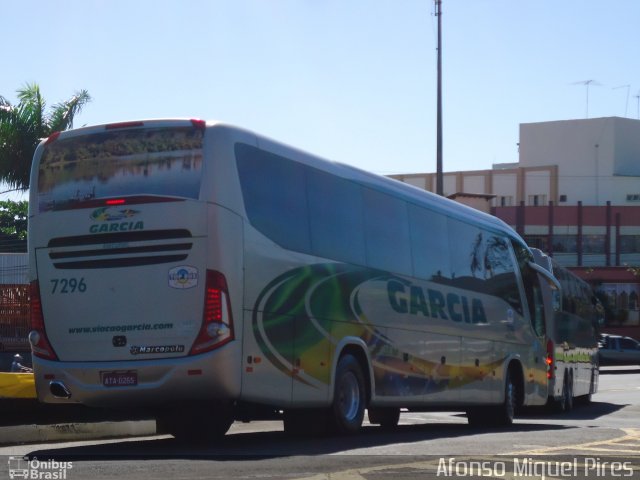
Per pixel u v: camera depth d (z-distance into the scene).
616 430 14.88
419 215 15.12
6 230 46.16
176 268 10.62
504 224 18.95
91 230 11.02
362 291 13.12
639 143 76.81
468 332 16.36
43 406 13.59
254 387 10.80
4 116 28.25
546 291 20.91
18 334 23.19
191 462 9.06
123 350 10.79
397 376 13.95
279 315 11.29
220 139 10.75
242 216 10.77
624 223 70.19
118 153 11.10
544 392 20.06
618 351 51.12
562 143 77.19
